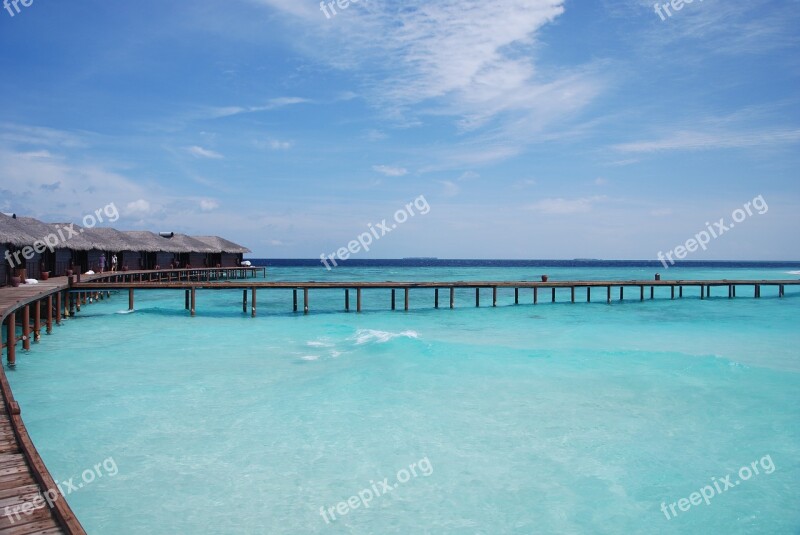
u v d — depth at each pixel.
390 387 12.27
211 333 20.28
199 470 8.09
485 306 32.50
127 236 41.88
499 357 15.09
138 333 20.17
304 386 12.41
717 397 11.42
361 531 6.51
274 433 9.56
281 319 25.03
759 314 28.59
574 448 8.91
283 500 7.24
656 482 7.79
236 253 61.47
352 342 18.02
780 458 8.55
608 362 14.50
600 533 6.53
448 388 12.16
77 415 10.41
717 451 8.80
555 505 7.15
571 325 24.12
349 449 8.89
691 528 6.62
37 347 17.19
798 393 11.66
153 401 11.30
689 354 15.55
